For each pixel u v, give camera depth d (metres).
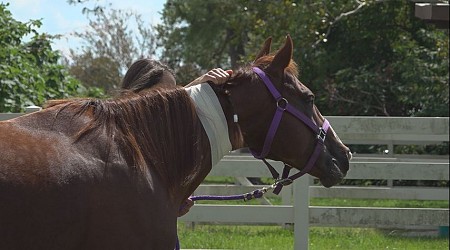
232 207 7.00
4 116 6.50
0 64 9.94
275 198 12.79
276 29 18.33
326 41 17.70
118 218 3.23
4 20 10.69
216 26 28.25
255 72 3.85
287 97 3.85
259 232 9.65
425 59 16.95
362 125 7.31
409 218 7.36
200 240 8.67
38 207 3.06
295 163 3.93
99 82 29.73
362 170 7.79
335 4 18.03
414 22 18.58
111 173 3.27
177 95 3.65
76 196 3.14
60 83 11.29
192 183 3.72
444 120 7.33
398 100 17.17
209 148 3.71
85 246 3.19
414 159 11.83
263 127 3.82
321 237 9.22
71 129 3.33
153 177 3.46
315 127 3.92
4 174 3.03
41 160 3.14
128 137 3.42
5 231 2.99
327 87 17.73
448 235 9.60
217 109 3.73
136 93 3.67
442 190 10.41
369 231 9.91
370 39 18.67
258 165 7.37
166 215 3.43
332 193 10.41
